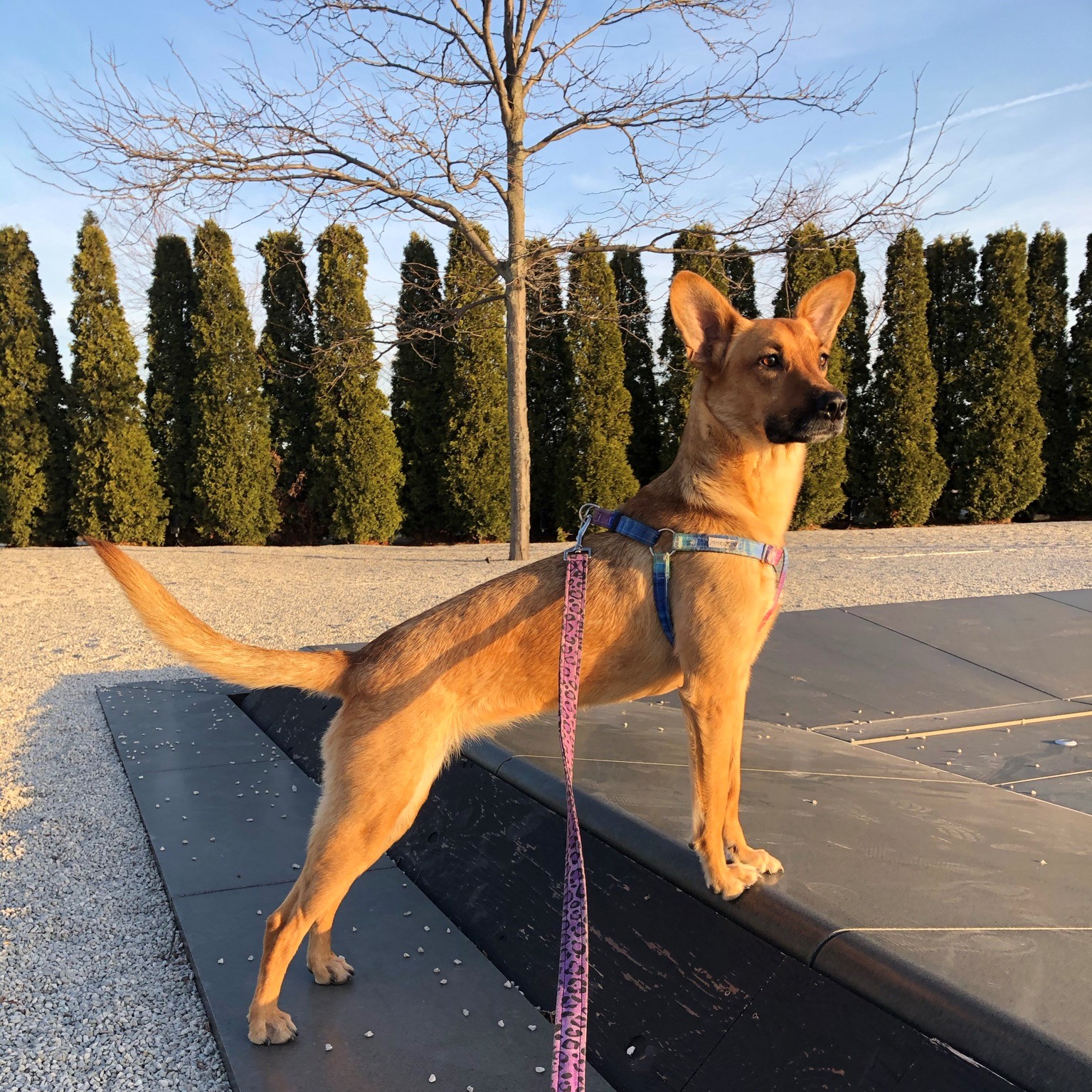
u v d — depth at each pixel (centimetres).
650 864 246
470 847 333
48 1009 282
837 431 259
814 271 1909
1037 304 2114
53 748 539
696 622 240
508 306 1485
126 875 378
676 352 1964
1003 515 2077
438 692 251
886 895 210
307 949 293
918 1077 161
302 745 500
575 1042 174
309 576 1295
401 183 1495
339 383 1822
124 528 1812
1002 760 419
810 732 419
